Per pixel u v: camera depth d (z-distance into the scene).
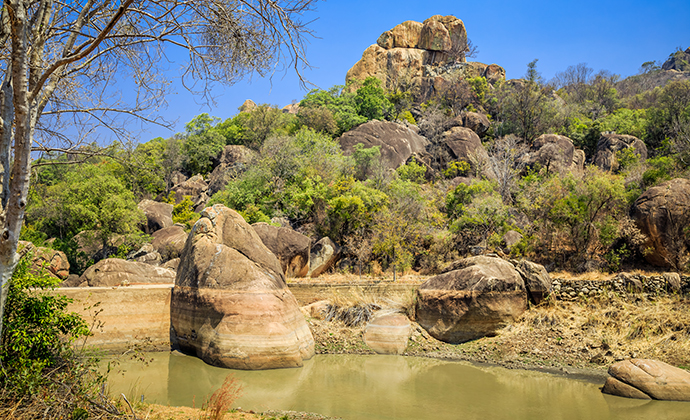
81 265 26.55
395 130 44.72
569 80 73.75
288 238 22.86
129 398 8.41
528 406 9.44
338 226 27.19
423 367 12.81
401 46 75.69
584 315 14.77
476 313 14.76
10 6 4.79
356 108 54.56
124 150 7.30
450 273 15.80
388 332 14.96
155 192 43.09
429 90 68.12
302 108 53.41
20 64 4.96
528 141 50.41
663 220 20.08
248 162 40.09
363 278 22.19
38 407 6.03
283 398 9.88
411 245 22.97
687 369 11.34
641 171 28.19
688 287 15.06
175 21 6.07
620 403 9.62
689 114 40.12
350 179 30.52
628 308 14.61
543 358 13.16
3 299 5.29
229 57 6.54
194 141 48.88
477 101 59.56
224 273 13.54
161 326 14.57
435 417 8.74
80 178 29.66
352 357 13.80
